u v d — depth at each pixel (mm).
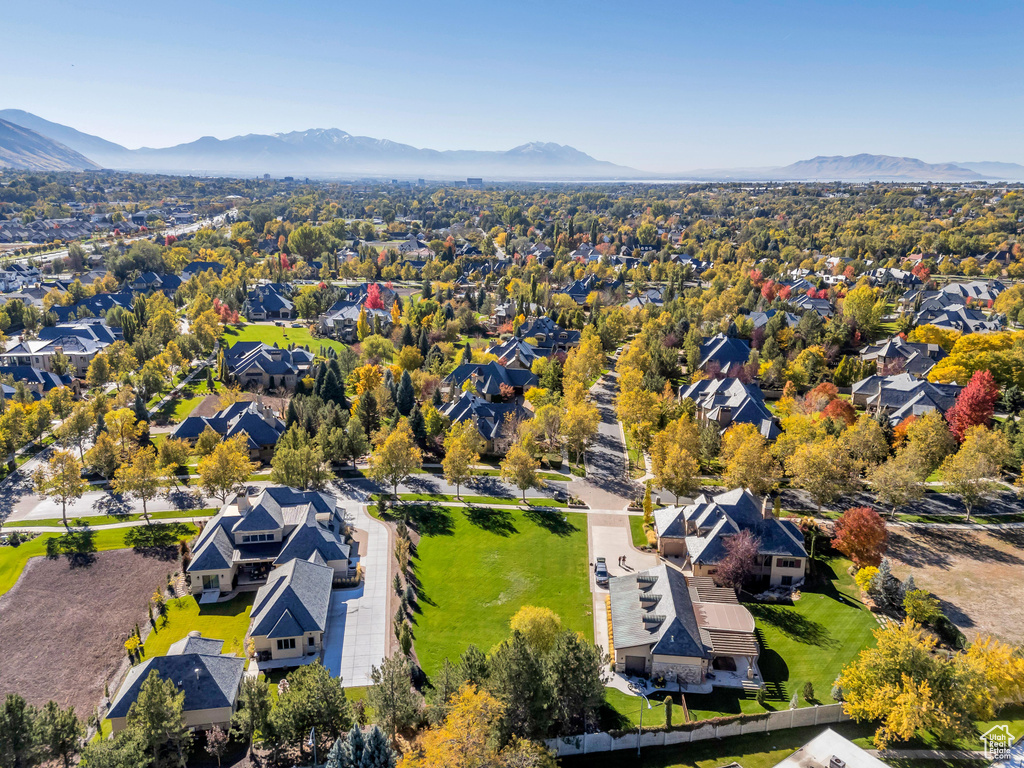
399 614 66375
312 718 49562
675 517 81125
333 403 118312
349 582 73688
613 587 69875
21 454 109375
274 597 65250
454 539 84500
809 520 85812
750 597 72562
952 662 53031
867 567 73438
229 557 73875
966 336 140750
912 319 183000
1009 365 126188
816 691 58031
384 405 125375
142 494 87938
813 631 66562
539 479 95875
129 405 131875
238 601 71312
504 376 140875
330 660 61844
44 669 60250
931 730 50969
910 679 50500
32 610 68750
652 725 53531
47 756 47156
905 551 80500
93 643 64000
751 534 75688
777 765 49125
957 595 71438
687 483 89625
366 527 87000
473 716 45000
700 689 58375
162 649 63031
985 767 48969
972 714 51500
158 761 48094
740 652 60156
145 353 155625
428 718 51562
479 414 119000
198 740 52719
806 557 74375
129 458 102625
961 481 87125
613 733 50656
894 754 50281
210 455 99125
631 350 150750
